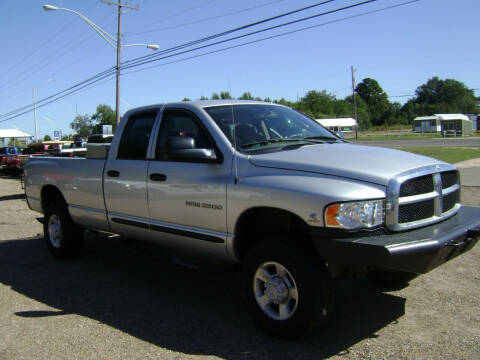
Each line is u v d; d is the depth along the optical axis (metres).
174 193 4.34
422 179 3.54
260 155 3.88
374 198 3.24
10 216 10.36
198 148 4.21
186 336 3.78
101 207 5.35
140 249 4.97
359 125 106.00
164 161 4.52
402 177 3.36
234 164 3.92
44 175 6.29
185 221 4.29
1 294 4.93
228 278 5.35
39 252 6.80
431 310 4.18
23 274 5.66
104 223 5.39
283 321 3.56
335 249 3.21
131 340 3.72
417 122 73.81
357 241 3.14
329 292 3.44
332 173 3.44
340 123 83.19
